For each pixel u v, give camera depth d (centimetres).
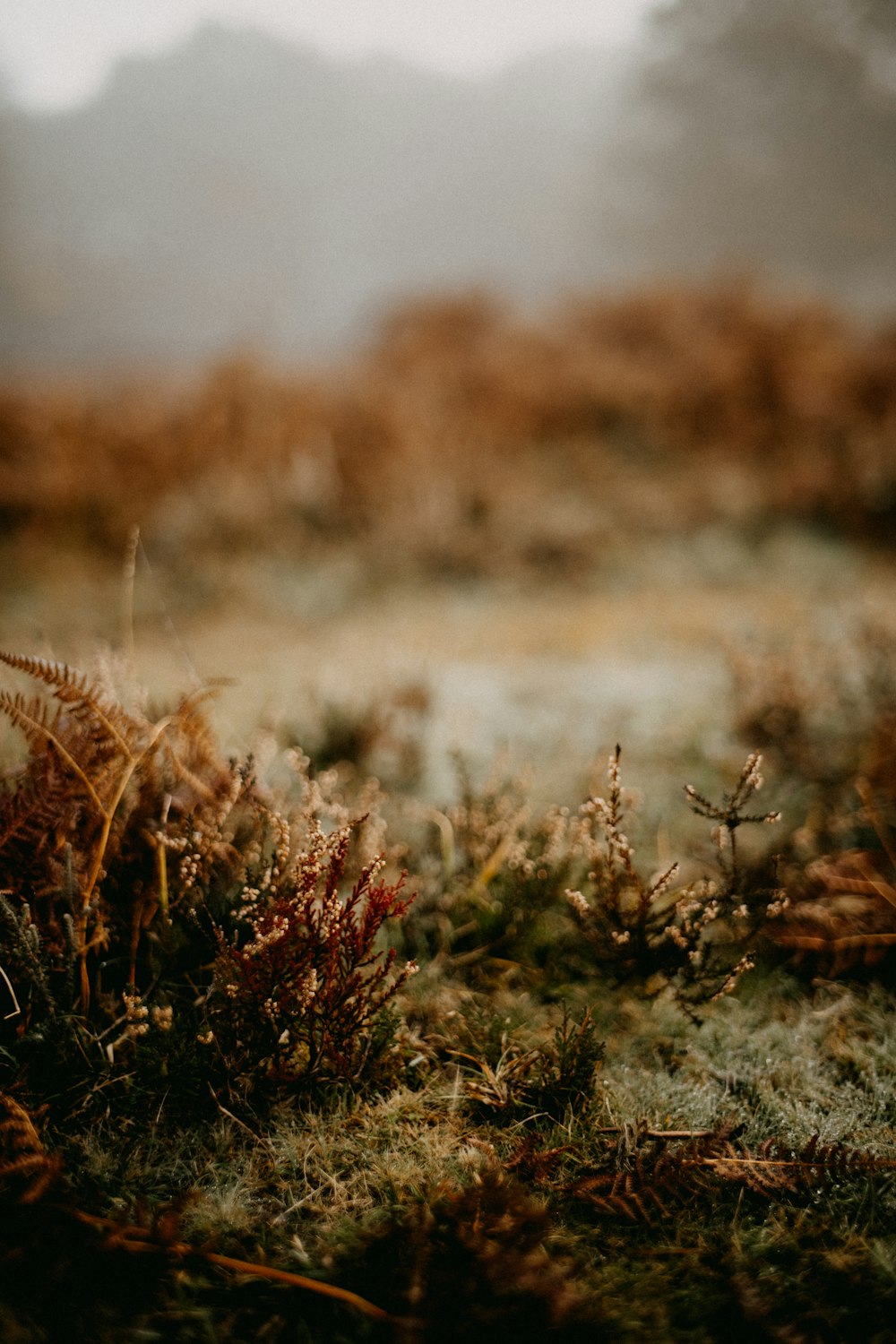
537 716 303
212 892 156
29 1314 99
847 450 704
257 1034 133
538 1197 120
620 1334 101
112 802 137
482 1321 98
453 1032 154
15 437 690
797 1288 109
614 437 840
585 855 187
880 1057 148
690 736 274
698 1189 121
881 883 176
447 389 871
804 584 518
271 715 241
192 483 658
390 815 212
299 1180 124
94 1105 131
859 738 238
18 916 136
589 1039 138
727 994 160
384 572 580
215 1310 103
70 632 454
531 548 598
